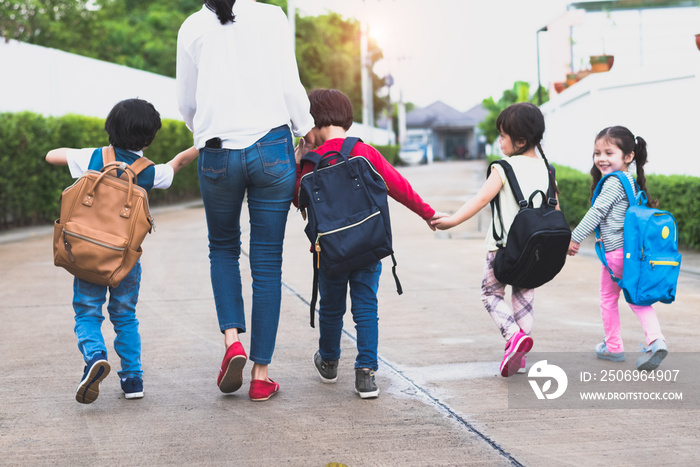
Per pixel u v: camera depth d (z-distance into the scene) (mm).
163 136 17469
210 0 3188
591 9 14094
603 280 3984
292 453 2748
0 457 2750
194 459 2703
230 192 3262
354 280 3422
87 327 3299
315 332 4812
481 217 13320
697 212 7621
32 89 13516
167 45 35469
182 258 8453
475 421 3082
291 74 3291
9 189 11641
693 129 8711
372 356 3393
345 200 3236
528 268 3432
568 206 10727
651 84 9578
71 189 3238
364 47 42156
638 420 3080
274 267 3367
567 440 2857
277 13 3297
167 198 18812
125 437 2943
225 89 3195
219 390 3586
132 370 3434
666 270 3658
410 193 3473
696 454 2701
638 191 3822
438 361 4059
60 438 2943
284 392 3531
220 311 3340
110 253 3174
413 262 8008
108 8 39156
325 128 3500
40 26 28891
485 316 5242
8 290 6516
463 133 83000
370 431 2971
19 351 4402
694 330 4656
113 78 16734
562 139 13477
